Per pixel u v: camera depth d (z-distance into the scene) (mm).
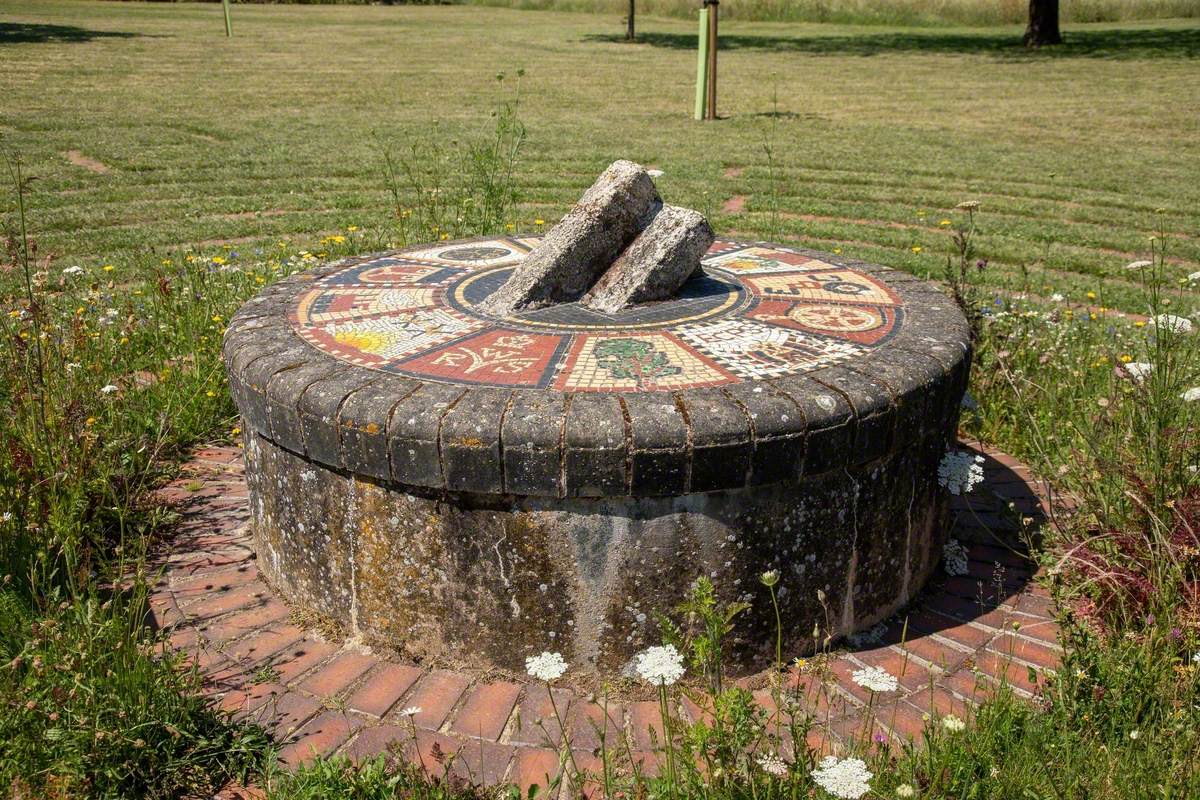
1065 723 2727
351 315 4039
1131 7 34750
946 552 3943
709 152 13789
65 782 2646
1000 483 4660
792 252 5223
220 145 14070
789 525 3182
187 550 4023
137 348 5844
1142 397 3854
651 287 4113
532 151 13539
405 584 3250
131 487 4289
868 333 3775
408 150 13617
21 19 32031
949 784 2529
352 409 3113
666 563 3086
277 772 2773
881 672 2395
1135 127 16328
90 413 4465
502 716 3051
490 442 2943
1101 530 3664
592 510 3025
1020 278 7980
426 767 2836
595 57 26594
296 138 14648
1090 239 9203
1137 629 3285
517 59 25984
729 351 3539
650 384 3217
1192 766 2564
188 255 7699
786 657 3311
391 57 26031
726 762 2430
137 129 15141
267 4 45562
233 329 3887
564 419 2951
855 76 22875
